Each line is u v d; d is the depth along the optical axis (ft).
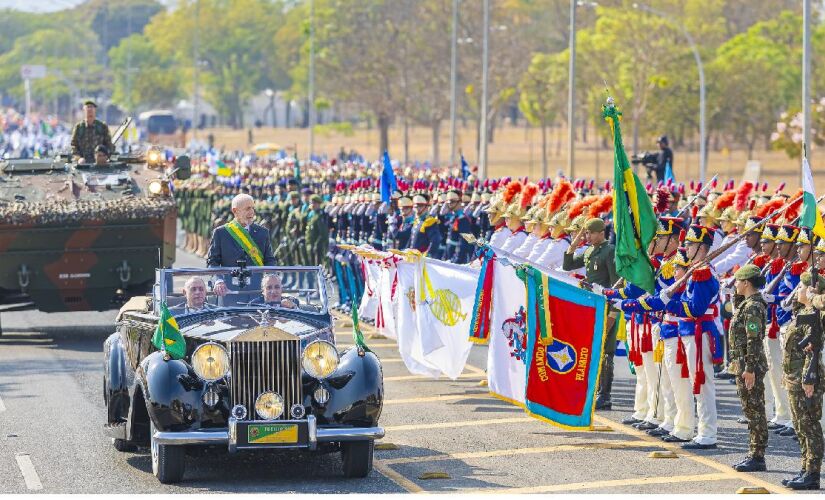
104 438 62.08
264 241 64.90
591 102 338.34
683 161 371.76
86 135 106.93
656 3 398.21
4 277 94.02
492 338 65.16
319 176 173.47
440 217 107.96
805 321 51.55
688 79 338.75
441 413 68.64
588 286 62.18
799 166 346.95
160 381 51.96
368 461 53.42
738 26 513.04
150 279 97.35
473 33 396.57
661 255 64.44
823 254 57.57
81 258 94.89
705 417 59.67
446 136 561.43
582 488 51.49
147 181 101.19
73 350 93.25
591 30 394.73
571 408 61.00
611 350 68.95
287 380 51.93
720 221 79.41
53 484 52.54
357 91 410.31
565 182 76.59
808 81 130.31
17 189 97.86
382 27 411.95
